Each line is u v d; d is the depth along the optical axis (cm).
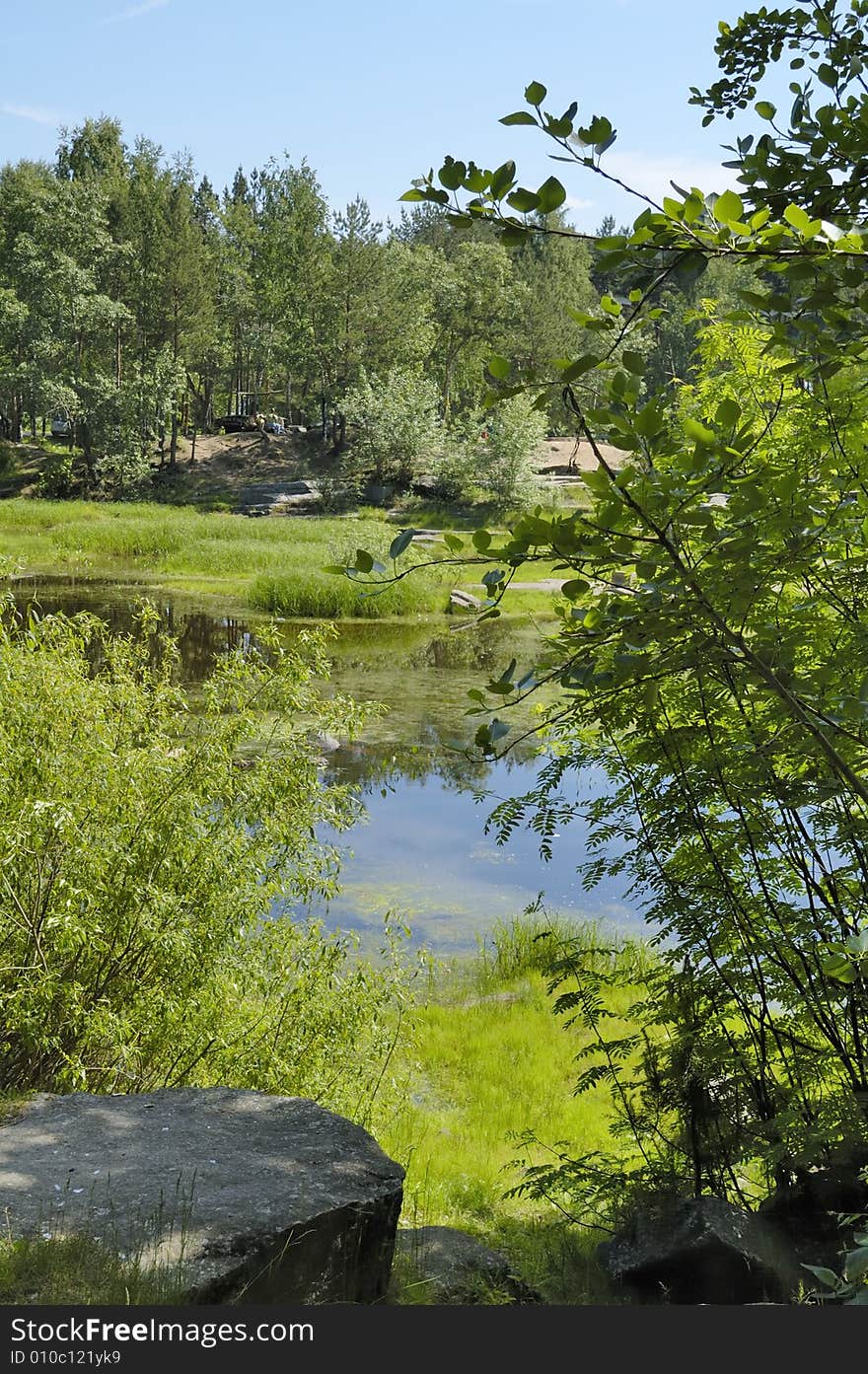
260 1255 383
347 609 3014
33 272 6225
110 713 724
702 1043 535
